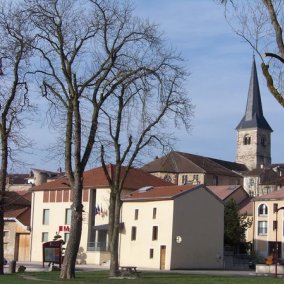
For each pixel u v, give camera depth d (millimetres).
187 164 122562
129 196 68375
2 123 34000
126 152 38938
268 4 14414
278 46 14242
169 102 37562
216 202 66562
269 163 179375
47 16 32406
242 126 181125
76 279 31328
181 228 62812
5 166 34031
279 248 85438
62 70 32750
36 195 78875
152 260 63531
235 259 71562
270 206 88250
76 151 32219
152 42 35406
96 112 33469
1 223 34375
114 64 34375
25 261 74625
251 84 182750
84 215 71875
